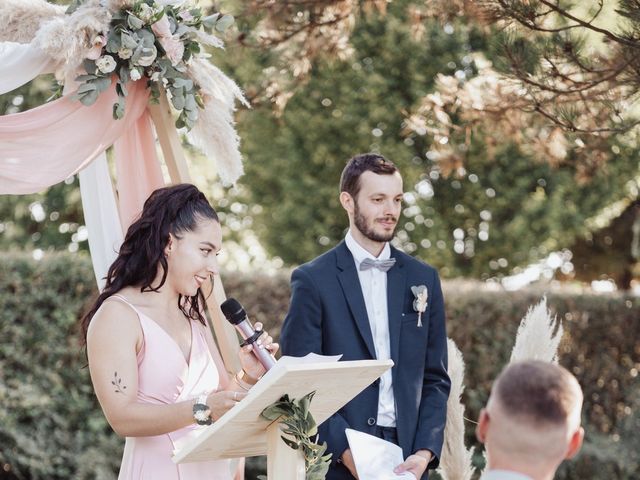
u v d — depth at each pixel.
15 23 3.53
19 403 7.27
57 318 7.46
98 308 3.26
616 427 8.41
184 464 3.24
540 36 4.65
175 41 3.67
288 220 12.76
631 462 7.96
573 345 8.38
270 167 12.66
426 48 11.60
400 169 12.26
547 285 8.72
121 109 3.59
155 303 3.29
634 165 11.41
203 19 3.79
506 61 4.61
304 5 5.26
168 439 3.23
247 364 3.29
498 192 12.70
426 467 3.80
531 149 5.40
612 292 8.59
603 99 4.56
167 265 3.29
